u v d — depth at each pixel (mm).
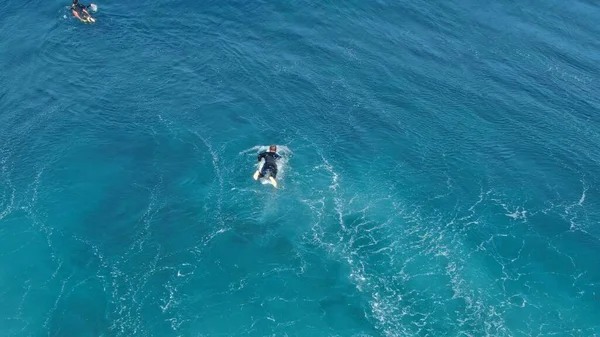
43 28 87125
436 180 64625
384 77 80875
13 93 73812
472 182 64750
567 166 68000
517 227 59344
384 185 63250
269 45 86125
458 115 74875
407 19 95750
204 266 53344
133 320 48656
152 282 51781
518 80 83062
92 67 79250
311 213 59094
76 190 60438
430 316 50062
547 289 53125
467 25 95875
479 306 51156
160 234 56219
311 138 69000
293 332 48250
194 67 80250
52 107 71625
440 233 58062
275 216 58406
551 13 103000
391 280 53000
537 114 76312
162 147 66250
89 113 70938
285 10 94875
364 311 50188
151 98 73938
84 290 50875
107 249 54625
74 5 89000
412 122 73000
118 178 62094
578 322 50375
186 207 59031
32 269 52469
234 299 50719
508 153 69312
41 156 64375
